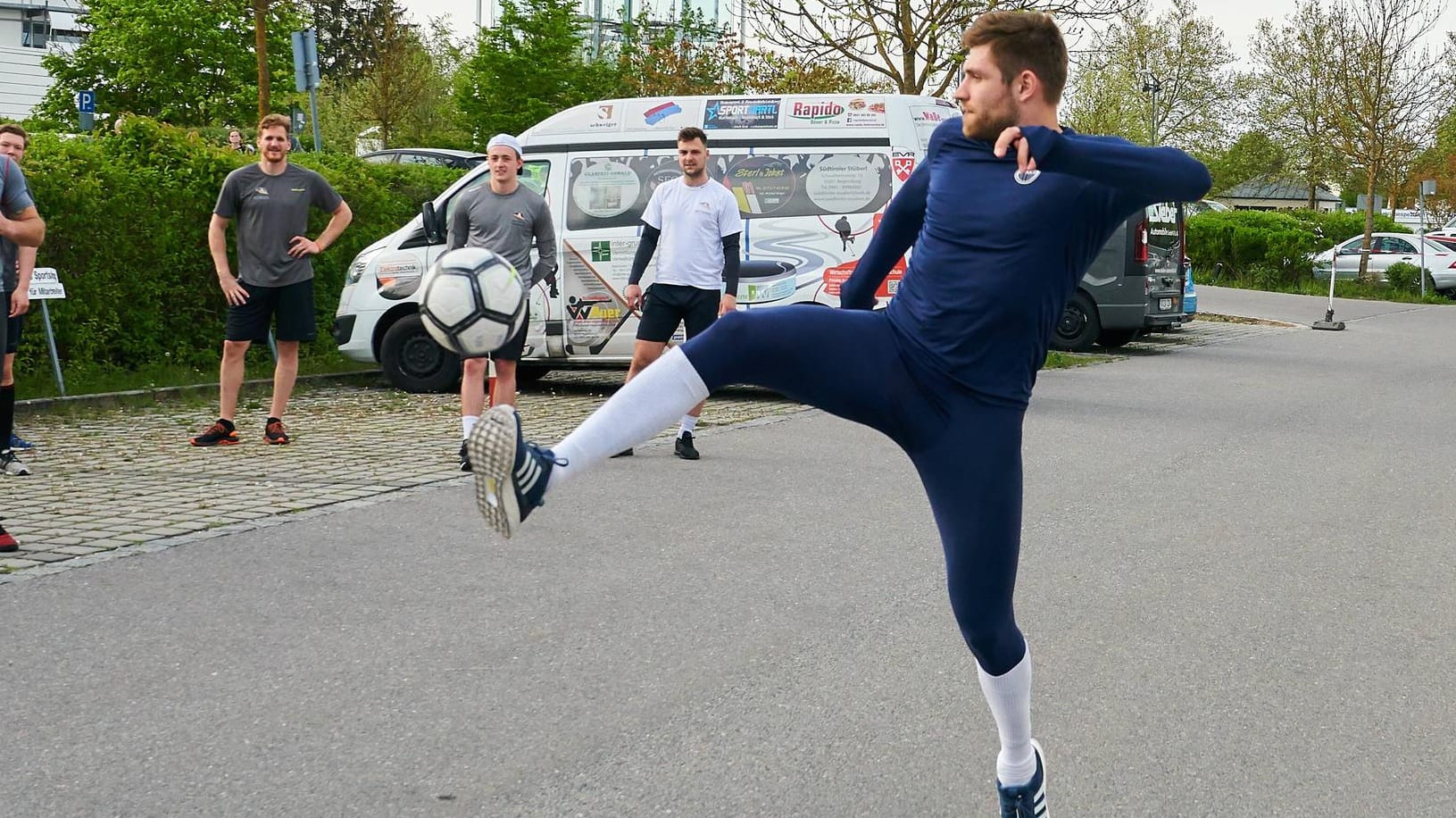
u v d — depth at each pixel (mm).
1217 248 37531
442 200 12867
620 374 14820
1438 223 56156
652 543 6492
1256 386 14008
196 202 12867
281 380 9414
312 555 6152
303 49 16125
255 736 4008
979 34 2963
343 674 4559
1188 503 7719
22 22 61156
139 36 34844
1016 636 3143
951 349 2920
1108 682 4602
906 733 4082
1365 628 5289
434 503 7332
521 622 5172
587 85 33969
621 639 4988
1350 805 3631
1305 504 7746
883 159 12539
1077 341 17812
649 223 9133
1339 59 38594
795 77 22422
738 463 8812
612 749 3932
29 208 6535
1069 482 8320
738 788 3670
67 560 6000
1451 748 4047
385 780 3695
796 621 5242
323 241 9406
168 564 5957
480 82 34031
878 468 8648
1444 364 16734
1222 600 5660
